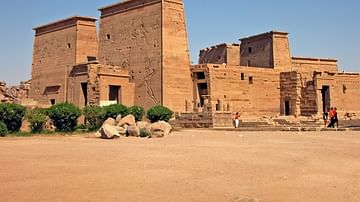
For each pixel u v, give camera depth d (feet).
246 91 149.18
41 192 27.99
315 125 119.34
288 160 44.62
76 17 157.69
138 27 138.82
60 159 44.78
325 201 26.17
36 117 89.35
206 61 199.41
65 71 157.69
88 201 25.62
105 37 152.35
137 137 79.82
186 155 48.88
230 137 78.95
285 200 26.37
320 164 41.78
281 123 128.98
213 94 138.00
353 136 79.71
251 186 30.81
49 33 172.24
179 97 132.05
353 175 35.60
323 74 159.33
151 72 132.05
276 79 160.35
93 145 61.87
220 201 25.98
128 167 39.37
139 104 135.23
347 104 167.94
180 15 135.64
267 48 173.99
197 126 115.14
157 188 29.78
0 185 30.32
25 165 40.09
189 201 25.96
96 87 132.98
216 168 39.06
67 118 92.84
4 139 73.82
